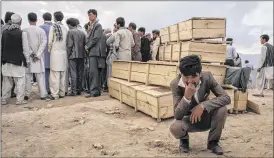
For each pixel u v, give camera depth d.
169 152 4.09
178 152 4.09
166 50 8.17
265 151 4.21
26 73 7.58
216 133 3.92
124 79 7.65
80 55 7.91
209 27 6.64
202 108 3.61
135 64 7.12
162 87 6.48
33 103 7.17
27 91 7.65
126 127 5.27
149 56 9.69
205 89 3.80
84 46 8.02
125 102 6.98
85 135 4.79
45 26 7.95
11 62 6.82
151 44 10.12
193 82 3.47
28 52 7.12
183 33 7.06
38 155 3.98
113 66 8.26
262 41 9.64
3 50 6.83
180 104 3.61
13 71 6.91
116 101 7.43
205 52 6.60
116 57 8.48
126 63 7.49
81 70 8.31
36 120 5.59
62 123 5.42
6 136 4.71
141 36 9.77
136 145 4.39
